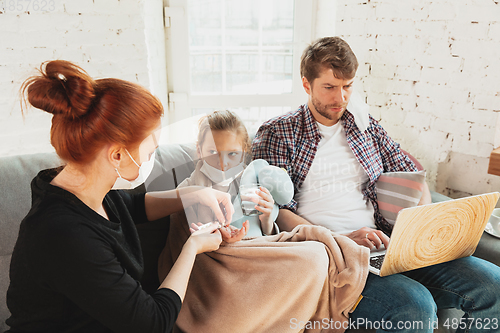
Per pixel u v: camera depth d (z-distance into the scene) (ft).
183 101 8.07
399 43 6.52
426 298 3.64
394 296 3.68
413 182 5.02
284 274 3.42
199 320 3.44
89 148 2.50
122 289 2.52
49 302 2.55
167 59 7.82
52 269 2.37
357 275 3.65
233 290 3.44
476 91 5.94
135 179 2.82
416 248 3.71
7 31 5.80
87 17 6.15
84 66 6.34
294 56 8.21
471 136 6.13
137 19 6.41
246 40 8.02
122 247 2.79
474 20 5.77
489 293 3.81
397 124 6.91
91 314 2.50
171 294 2.81
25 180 3.81
